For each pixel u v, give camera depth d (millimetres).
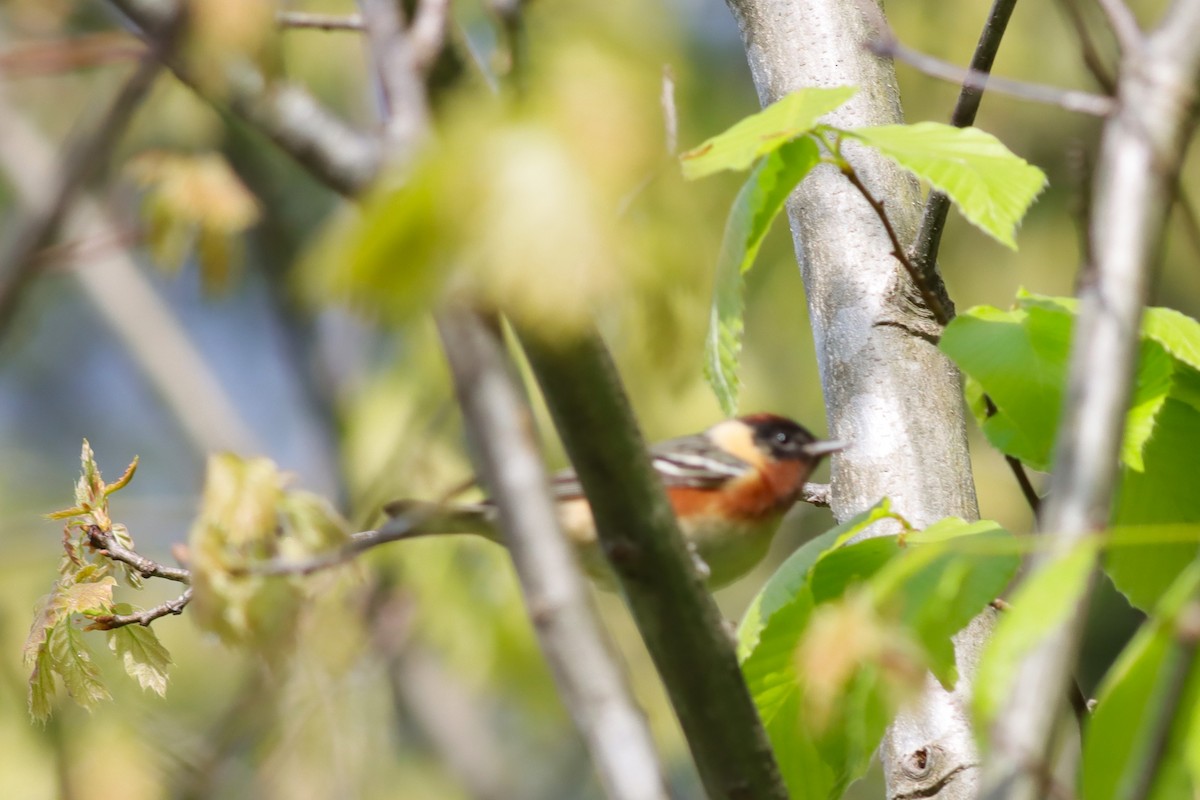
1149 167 4500
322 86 16688
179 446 22859
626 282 3826
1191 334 6570
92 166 3988
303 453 18297
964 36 16391
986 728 4090
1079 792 4871
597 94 3719
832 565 6473
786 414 16766
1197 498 7070
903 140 6297
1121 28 4766
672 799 4121
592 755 4125
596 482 4695
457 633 14602
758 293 17188
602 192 3580
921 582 6031
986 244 17219
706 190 8125
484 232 3436
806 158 6492
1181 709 4586
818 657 3928
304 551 6086
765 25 9461
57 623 7406
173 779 8359
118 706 8719
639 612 4938
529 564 4137
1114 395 4277
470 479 6129
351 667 6910
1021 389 6629
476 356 4109
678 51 15133
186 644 14969
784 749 6535
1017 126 16641
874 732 6355
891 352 8266
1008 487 16734
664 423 14961
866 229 8672
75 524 7562
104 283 19641
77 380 23422
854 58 9125
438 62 3750
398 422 15352
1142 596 7141
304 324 18719
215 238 6258
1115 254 4441
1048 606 4031
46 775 11445
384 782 12234
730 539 9438
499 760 16750
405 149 3547
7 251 3941
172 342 19516
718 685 5016
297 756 8141
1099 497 4199
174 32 3959
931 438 8078
